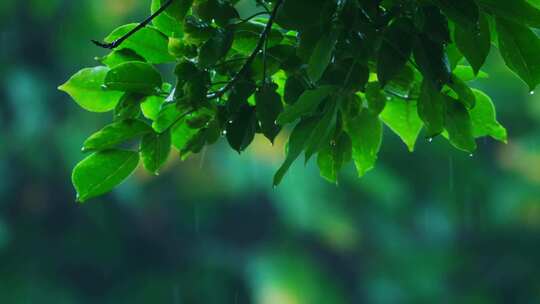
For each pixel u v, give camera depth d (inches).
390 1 84.6
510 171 511.8
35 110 540.1
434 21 82.6
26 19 552.4
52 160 542.9
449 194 521.0
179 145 95.9
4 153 540.4
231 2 88.6
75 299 557.3
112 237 562.3
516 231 533.0
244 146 88.7
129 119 90.7
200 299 557.9
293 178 502.0
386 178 505.4
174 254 566.6
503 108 487.2
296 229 548.7
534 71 85.1
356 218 515.2
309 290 526.0
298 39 83.9
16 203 549.0
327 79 85.3
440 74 83.0
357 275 543.8
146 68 88.7
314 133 83.9
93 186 92.4
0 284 544.7
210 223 566.9
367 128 95.9
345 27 81.7
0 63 547.5
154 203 553.9
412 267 532.7
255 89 87.7
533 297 541.6
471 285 541.3
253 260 550.0
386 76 82.5
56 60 555.8
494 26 86.8
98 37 544.7
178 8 87.9
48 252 557.3
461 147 93.0
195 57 88.6
